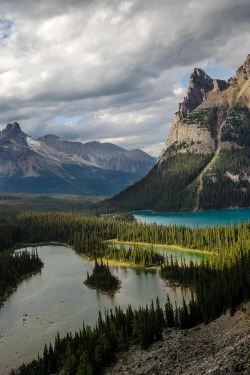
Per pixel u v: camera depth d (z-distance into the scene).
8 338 145.12
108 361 116.06
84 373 105.44
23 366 115.62
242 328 105.00
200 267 191.00
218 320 121.50
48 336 144.88
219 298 128.50
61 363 118.12
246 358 82.44
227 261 177.50
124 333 128.12
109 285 195.00
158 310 135.12
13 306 178.38
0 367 124.75
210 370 84.19
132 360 111.62
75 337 127.50
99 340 119.31
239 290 127.62
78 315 162.75
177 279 198.62
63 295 190.12
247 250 176.25
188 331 122.06
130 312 136.25
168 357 104.25
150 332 121.50
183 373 90.88
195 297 169.25
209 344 104.62
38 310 171.38
